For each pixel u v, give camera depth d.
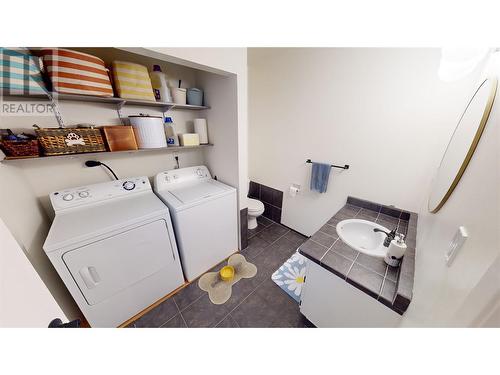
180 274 1.66
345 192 1.85
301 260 2.05
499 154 0.44
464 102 1.10
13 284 0.44
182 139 1.74
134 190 1.61
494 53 0.75
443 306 0.48
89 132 1.24
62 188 1.40
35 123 1.20
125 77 1.28
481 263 0.38
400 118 1.38
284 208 2.55
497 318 0.32
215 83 1.71
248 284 1.76
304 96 1.90
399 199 1.53
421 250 0.92
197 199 1.59
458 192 0.65
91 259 1.13
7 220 0.83
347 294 0.99
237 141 1.71
